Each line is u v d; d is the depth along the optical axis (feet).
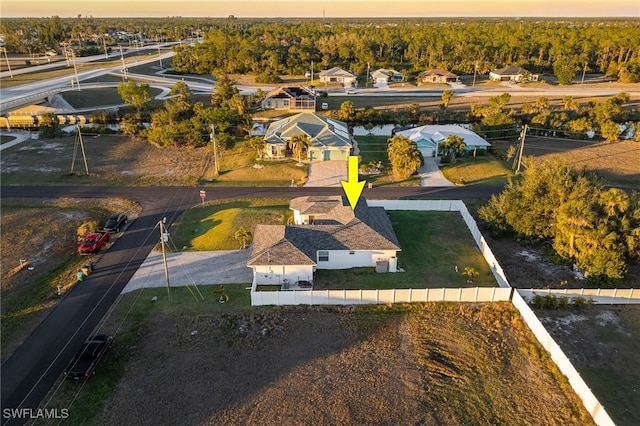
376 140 255.29
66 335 99.25
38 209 163.53
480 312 108.27
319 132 227.40
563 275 124.47
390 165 212.84
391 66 492.54
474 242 142.61
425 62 512.63
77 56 621.72
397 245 125.80
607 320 106.42
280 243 120.67
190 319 104.53
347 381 87.61
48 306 109.09
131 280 120.67
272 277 118.73
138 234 146.82
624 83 433.07
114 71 488.44
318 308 108.99
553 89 402.72
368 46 543.80
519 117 290.15
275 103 334.03
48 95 344.49
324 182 192.24
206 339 98.32
